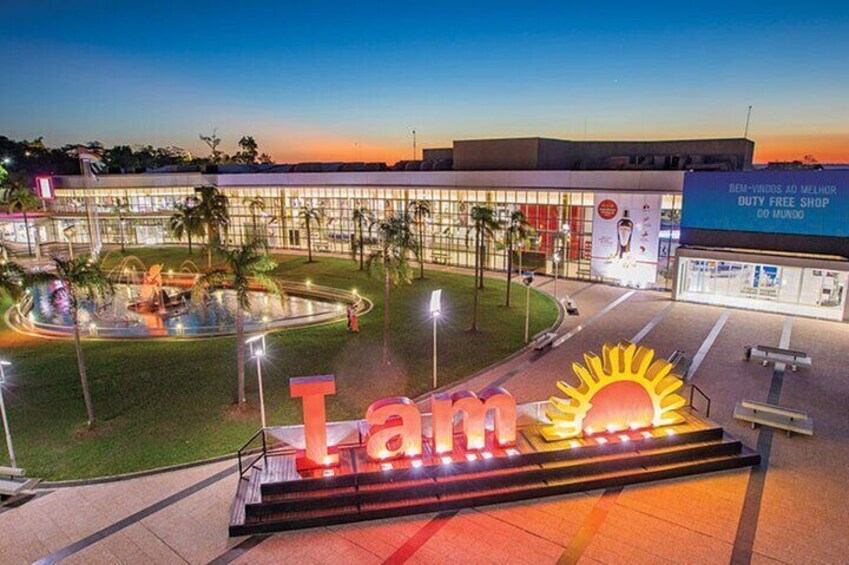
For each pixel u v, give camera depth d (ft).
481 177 199.62
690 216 146.51
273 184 258.78
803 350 106.32
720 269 142.00
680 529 54.44
